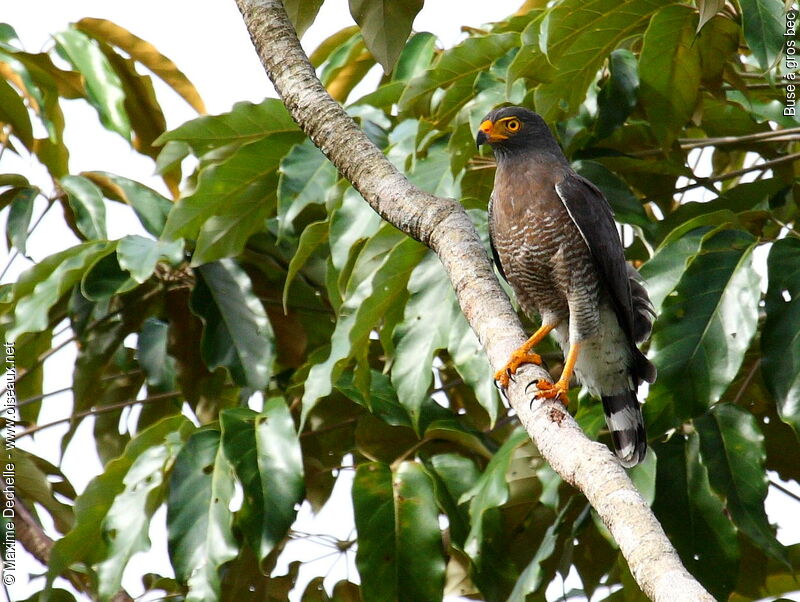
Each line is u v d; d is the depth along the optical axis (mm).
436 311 8875
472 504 8734
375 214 9422
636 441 8719
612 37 9531
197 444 9203
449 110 10523
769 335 8211
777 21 8922
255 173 10305
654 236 10000
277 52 7879
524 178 9523
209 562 8625
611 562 9891
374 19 7266
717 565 8711
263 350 10297
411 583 8664
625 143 10859
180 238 10266
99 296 10062
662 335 8508
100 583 8953
